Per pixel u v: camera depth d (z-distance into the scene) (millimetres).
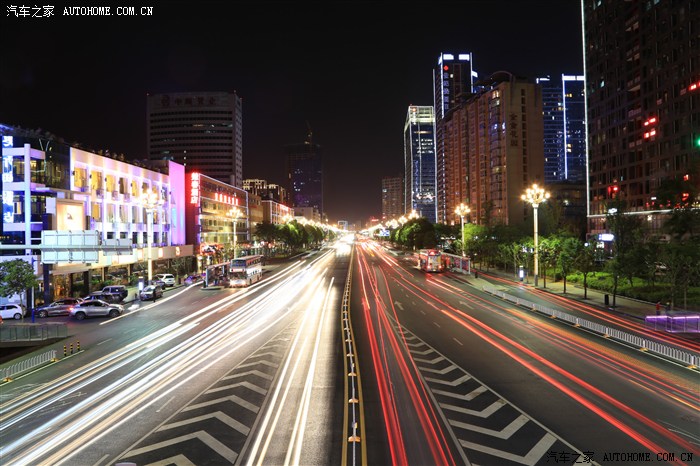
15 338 31422
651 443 14375
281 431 15570
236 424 16234
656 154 86562
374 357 24984
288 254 151125
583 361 23922
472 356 25047
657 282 51500
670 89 83250
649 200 88250
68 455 14203
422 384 20297
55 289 50406
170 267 78125
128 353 27609
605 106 103000
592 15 107938
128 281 65562
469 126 180875
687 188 53719
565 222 102500
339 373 22109
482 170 166500
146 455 14039
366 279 69625
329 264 102562
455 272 81125
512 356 25000
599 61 105312
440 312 39969
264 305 45750
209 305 47000
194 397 19203
